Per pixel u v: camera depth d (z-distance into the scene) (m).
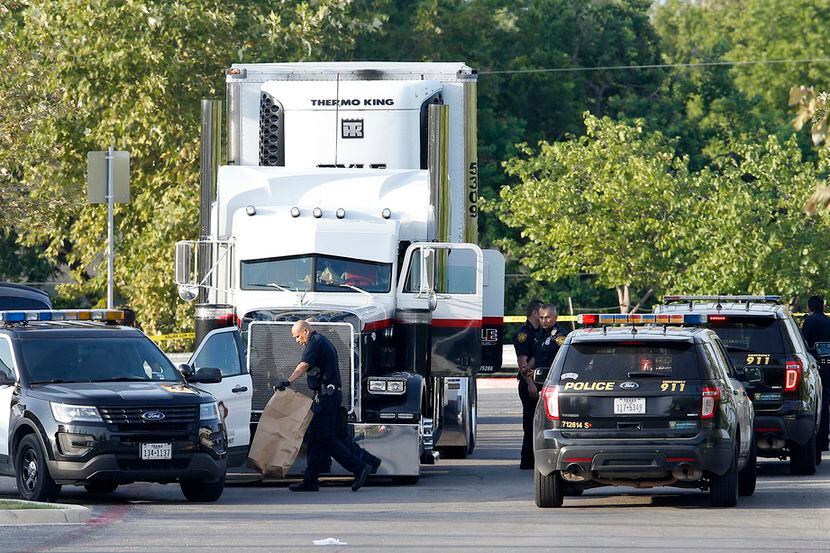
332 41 136.38
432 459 73.62
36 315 64.75
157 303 140.62
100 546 47.59
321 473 68.06
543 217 158.12
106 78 131.50
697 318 61.88
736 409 58.59
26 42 133.25
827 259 143.62
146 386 60.53
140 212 143.12
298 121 76.81
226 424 64.88
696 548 47.34
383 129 76.25
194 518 55.09
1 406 61.03
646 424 56.41
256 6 134.88
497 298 80.31
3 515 53.53
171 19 130.00
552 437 57.06
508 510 57.94
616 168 155.50
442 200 75.06
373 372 69.19
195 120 132.25
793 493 64.19
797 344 71.75
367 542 48.53
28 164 134.50
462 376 72.19
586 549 47.03
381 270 71.38
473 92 78.81
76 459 57.62
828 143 43.34
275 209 73.19
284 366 68.06
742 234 144.50
